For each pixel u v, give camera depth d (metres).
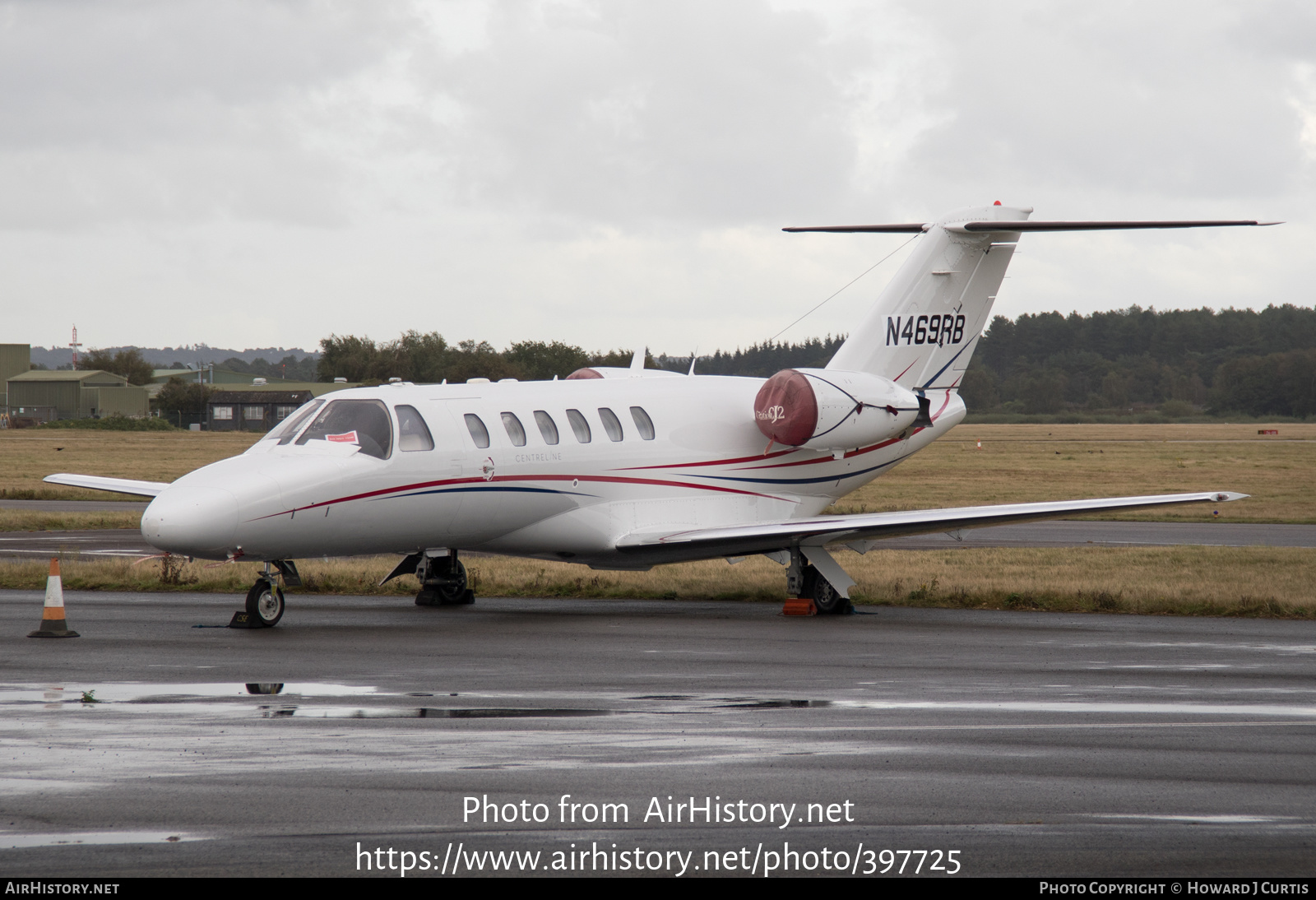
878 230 49.78
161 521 33.62
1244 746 20.98
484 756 20.02
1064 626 37.00
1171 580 47.88
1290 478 134.88
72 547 61.53
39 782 18.34
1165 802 17.69
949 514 39.56
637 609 41.62
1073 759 20.05
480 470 39.16
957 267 50.28
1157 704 24.58
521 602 43.31
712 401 46.12
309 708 23.70
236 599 42.56
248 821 16.62
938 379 50.84
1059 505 39.16
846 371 47.84
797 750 20.55
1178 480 129.00
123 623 36.28
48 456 162.12
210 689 25.72
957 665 29.34
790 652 31.47
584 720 22.81
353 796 17.77
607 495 42.44
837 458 48.34
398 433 37.84
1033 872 15.00
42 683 26.27
